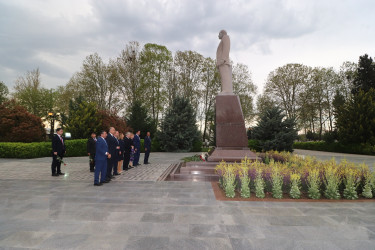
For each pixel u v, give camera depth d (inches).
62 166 446.6
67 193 219.5
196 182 274.2
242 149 385.7
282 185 218.1
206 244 109.3
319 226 134.0
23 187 248.7
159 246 107.1
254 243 110.7
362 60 1082.7
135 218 146.9
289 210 165.5
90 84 1048.8
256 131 868.6
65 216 151.6
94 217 149.3
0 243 111.1
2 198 200.8
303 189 221.8
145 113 974.4
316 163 303.6
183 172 327.3
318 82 1255.5
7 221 142.6
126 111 1102.4
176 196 205.8
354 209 169.0
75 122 739.4
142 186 251.8
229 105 398.3
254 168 232.2
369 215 155.2
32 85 1391.5
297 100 1255.5
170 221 141.1
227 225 134.5
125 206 174.6
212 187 244.7
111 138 304.8
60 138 336.8
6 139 736.3
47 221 142.3
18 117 759.7
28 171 376.2
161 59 1131.3
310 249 105.0
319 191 213.9
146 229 128.3
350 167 246.5
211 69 1195.3
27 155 607.8
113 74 1026.1
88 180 292.5
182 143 911.7
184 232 124.0
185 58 1126.4
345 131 871.7
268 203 184.2
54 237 118.1
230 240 114.0
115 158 327.6
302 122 1363.2
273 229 128.8
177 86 1145.4
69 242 112.0
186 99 940.0
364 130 826.2
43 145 664.4
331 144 977.5
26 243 111.1
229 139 390.0
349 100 922.1
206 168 330.3
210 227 131.3
